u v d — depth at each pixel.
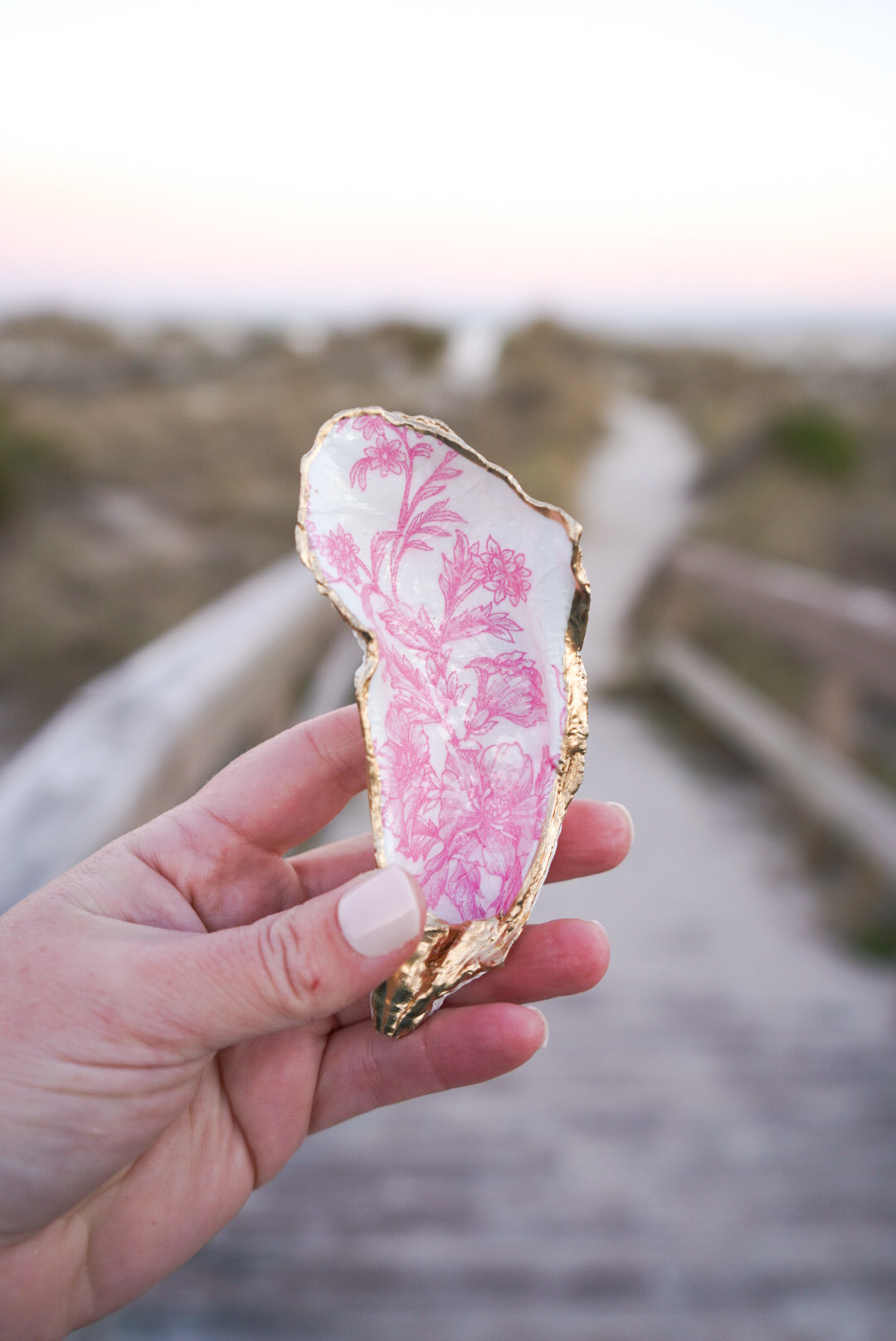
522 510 0.19
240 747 0.61
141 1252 0.22
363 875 0.18
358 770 0.24
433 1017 0.23
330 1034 0.24
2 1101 0.18
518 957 0.24
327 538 0.18
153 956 0.19
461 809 0.20
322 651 0.87
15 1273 0.20
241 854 0.24
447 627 0.19
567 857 0.25
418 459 0.19
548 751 0.19
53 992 0.19
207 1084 0.23
